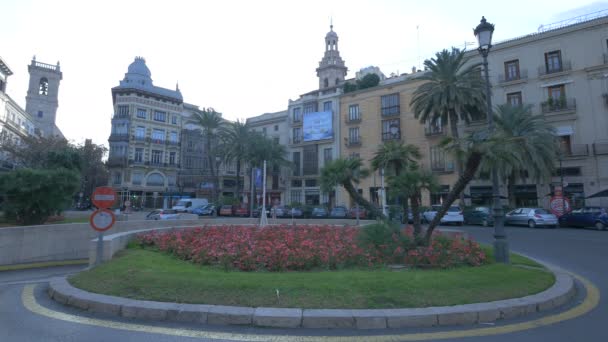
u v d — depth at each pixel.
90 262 7.68
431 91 27.17
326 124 46.38
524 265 8.09
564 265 9.09
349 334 4.21
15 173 13.38
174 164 55.62
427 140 37.38
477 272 6.62
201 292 5.18
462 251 8.54
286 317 4.44
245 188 59.12
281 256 7.45
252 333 4.24
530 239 15.45
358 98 43.81
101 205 7.75
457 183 8.29
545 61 31.81
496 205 8.60
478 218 25.56
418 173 9.38
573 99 29.88
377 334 4.21
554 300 5.38
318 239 9.75
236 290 5.21
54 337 4.11
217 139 54.41
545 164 24.80
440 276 6.08
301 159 49.91
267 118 57.47
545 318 4.82
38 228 10.45
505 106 26.42
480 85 26.16
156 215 28.44
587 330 4.36
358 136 43.38
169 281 5.61
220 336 4.14
